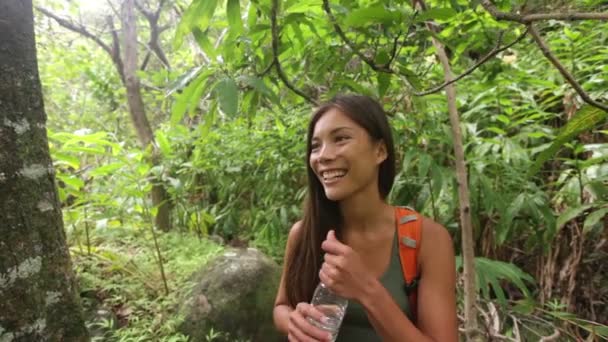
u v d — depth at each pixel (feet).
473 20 4.93
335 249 2.84
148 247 9.90
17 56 2.86
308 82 6.37
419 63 6.49
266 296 7.45
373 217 3.61
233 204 11.77
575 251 7.02
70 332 3.07
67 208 9.12
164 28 13.79
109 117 15.93
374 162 3.42
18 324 2.71
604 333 5.74
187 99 3.91
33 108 2.96
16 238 2.74
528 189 7.12
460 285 7.53
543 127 7.19
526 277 6.42
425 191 7.37
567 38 6.99
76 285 3.27
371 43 4.58
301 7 4.05
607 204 5.74
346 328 3.54
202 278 7.68
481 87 7.42
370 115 3.33
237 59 4.08
